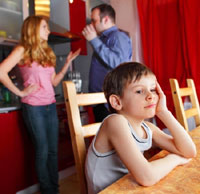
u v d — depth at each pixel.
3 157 1.63
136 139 0.64
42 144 1.60
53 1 2.64
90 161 0.68
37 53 1.56
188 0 2.42
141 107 0.59
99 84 1.62
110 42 1.55
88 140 2.19
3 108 1.63
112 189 0.47
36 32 1.55
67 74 2.69
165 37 2.67
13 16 2.24
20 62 1.57
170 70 2.65
